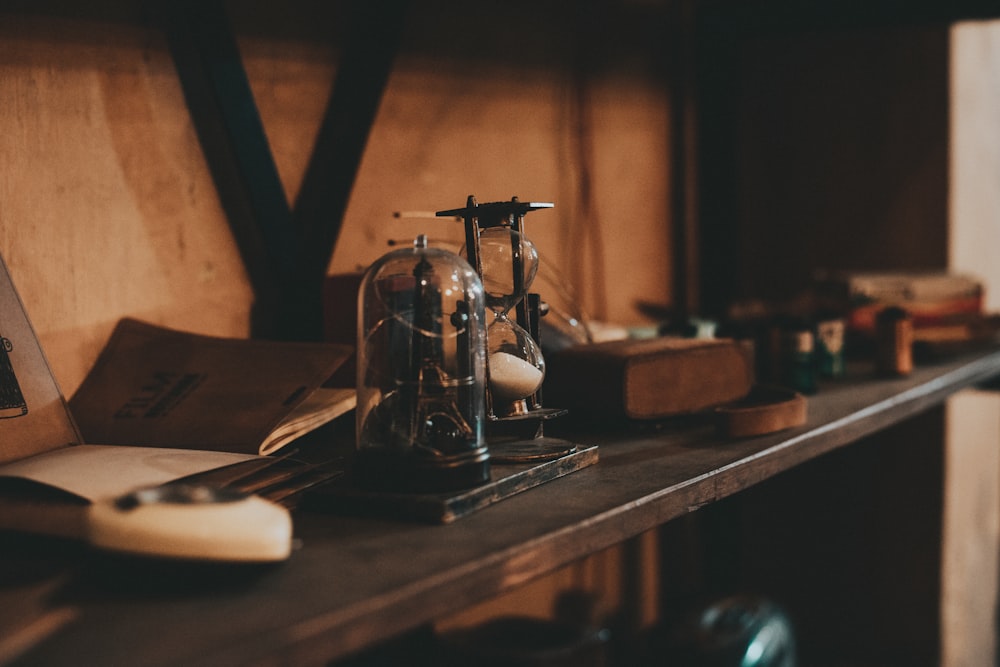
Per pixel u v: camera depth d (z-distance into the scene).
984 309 1.60
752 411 1.04
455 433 0.86
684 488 0.91
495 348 0.94
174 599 0.73
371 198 1.27
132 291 1.08
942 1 1.51
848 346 1.57
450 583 0.76
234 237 1.16
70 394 1.03
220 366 1.03
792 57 1.83
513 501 0.87
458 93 1.36
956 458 1.78
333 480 0.89
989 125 1.95
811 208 1.84
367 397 0.87
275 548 0.75
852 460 1.79
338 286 1.11
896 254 1.78
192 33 1.11
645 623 1.75
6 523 0.80
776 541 1.87
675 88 1.77
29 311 1.01
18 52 1.00
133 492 0.76
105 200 1.06
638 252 1.68
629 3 1.64
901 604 1.77
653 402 1.07
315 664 0.71
